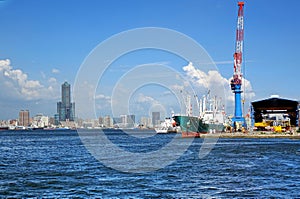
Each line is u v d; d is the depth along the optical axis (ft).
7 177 179.83
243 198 129.18
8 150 377.91
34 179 173.58
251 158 264.31
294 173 184.65
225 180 166.71
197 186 153.07
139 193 140.46
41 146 446.60
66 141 571.69
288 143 452.76
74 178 176.55
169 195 136.26
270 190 141.90
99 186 155.12
